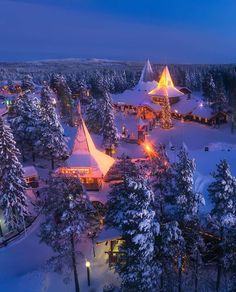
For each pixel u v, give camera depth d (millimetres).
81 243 40406
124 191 29328
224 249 30047
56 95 114500
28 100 66562
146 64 122312
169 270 30281
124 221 27109
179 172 28047
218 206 28406
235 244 29469
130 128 92000
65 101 97875
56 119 62781
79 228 30891
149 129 87562
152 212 26609
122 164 36094
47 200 31703
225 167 27938
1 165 42531
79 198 31625
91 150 50188
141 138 77562
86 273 36312
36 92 127750
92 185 48250
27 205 45188
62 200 30734
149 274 27969
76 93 127125
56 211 31344
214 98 94812
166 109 88688
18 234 44469
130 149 73750
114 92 157875
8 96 129000
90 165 48312
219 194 27859
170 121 88812
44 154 61000
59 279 35906
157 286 29969
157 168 31750
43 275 36500
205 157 47406
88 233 37375
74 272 33125
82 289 34531
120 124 95812
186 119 96375
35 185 54281
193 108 94625
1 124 42375
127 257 29141
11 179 42594
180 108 97625
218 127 89625
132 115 105438
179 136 82438
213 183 28953
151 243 27078
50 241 31828
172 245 28281
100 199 45312
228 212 28109
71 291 34531
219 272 32062
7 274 38125
